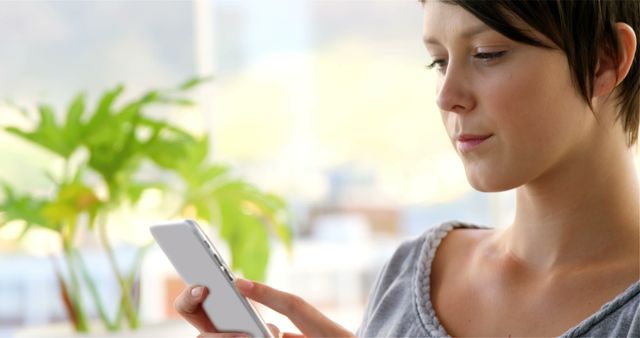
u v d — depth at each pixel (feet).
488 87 3.08
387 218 11.64
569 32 3.01
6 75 11.13
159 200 9.11
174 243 3.51
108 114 7.67
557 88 3.05
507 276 3.49
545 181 3.28
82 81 11.32
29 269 10.95
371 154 11.64
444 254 3.85
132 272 8.01
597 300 3.19
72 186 7.55
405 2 11.52
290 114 11.64
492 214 11.37
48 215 7.49
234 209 8.34
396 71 11.57
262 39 11.65
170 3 11.55
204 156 8.21
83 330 7.56
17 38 11.19
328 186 11.68
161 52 11.53
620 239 3.24
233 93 11.64
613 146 3.23
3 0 11.14
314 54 11.61
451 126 3.27
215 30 11.64
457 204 11.50
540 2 2.96
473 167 3.18
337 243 11.70
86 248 10.87
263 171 11.65
